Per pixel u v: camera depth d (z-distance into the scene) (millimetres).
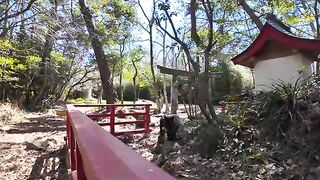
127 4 19094
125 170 905
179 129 8234
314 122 5879
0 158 7750
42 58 18844
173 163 6398
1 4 9609
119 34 20812
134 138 9758
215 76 16312
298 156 5641
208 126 7672
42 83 22703
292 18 12422
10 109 16766
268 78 8391
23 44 14195
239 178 5414
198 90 8383
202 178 5516
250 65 9383
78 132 1736
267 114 6906
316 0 11672
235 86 20656
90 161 1097
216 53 13055
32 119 16672
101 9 18094
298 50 7762
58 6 10711
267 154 5906
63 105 25141
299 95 6656
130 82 34281
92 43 15938
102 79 16922
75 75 28828
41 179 6363
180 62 22125
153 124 12430
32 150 8500
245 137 6883
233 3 10852
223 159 6430
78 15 12859
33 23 10039
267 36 8188
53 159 7660
